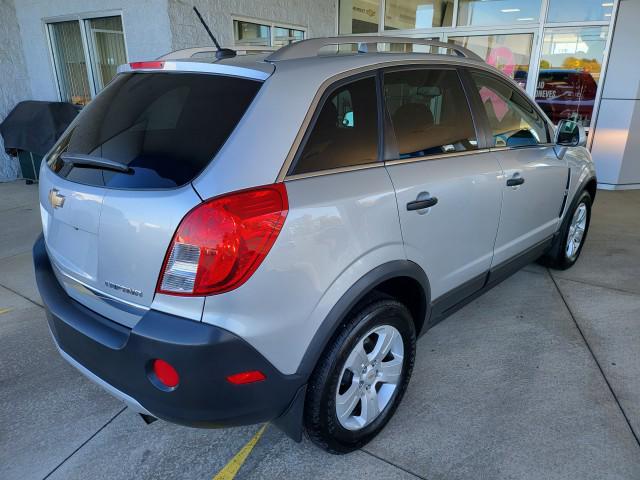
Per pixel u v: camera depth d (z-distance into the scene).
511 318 3.24
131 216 1.55
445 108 2.41
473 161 2.48
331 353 1.81
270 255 1.54
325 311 1.73
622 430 2.18
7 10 7.35
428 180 2.14
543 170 3.12
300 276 1.63
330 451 1.98
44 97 7.76
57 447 2.12
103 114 1.99
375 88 2.02
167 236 1.49
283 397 1.71
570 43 7.17
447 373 2.62
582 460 2.01
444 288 2.43
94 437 2.18
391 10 8.34
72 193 1.76
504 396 2.43
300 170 1.69
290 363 1.68
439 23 8.05
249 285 1.51
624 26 6.70
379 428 2.13
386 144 2.04
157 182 1.57
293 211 1.59
